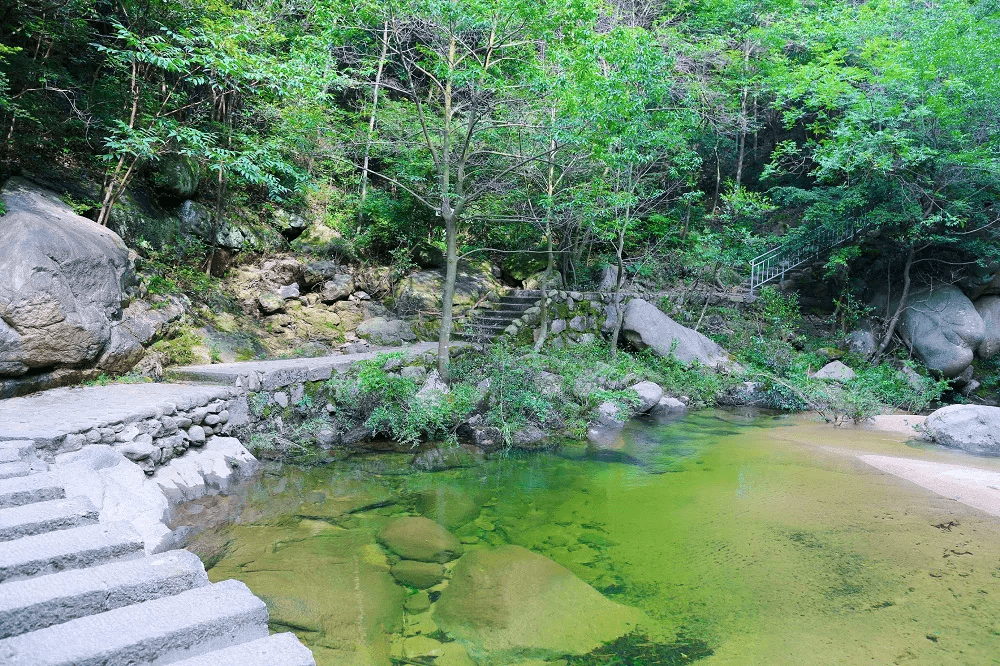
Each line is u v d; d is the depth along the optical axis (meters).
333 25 8.41
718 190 18.22
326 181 12.92
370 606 3.54
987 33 12.05
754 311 14.85
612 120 8.85
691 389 11.53
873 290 15.54
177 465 5.50
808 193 14.63
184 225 10.04
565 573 4.11
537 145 11.27
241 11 9.17
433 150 9.46
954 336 13.70
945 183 12.60
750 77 15.58
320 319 11.19
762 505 5.68
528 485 6.31
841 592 3.88
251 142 8.51
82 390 6.28
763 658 3.11
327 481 6.18
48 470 3.91
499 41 8.63
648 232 15.52
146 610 2.30
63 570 2.56
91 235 7.03
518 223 13.77
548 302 12.86
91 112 8.30
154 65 8.98
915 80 12.41
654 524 5.18
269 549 4.35
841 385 11.67
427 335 11.80
